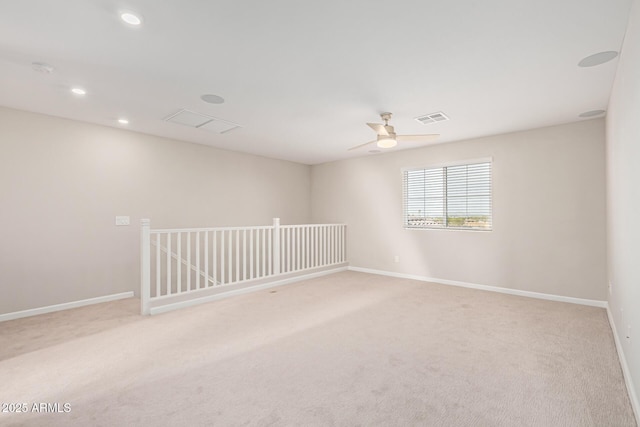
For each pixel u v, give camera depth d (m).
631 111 1.93
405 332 3.05
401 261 5.67
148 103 3.35
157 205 4.73
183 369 2.34
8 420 1.75
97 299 4.11
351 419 1.77
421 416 1.80
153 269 4.73
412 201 5.57
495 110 3.52
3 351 2.65
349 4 1.77
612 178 3.02
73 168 3.93
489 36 2.09
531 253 4.31
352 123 4.04
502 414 1.81
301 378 2.21
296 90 2.98
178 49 2.26
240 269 5.87
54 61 2.43
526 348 2.68
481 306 3.89
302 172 7.01
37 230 3.67
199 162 5.23
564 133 4.04
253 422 1.75
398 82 2.80
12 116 3.51
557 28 1.99
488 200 4.70
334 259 6.27
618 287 2.69
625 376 2.16
